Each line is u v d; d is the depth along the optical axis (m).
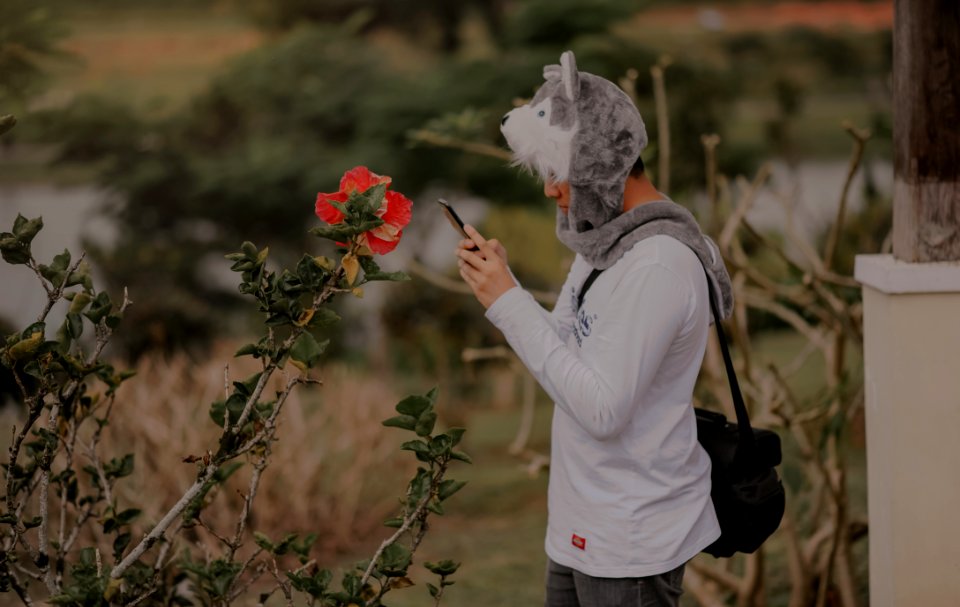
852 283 4.05
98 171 13.01
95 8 16.09
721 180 4.63
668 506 2.55
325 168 12.48
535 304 2.61
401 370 10.52
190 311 11.01
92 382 5.35
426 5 16.22
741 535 2.68
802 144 17.27
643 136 2.57
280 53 13.80
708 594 4.13
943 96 3.06
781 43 16.64
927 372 3.11
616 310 2.46
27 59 8.28
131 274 11.52
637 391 2.42
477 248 2.67
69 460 3.07
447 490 2.64
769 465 2.71
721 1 17.52
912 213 3.13
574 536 2.60
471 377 9.95
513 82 11.77
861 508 5.29
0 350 2.63
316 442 6.00
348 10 16.25
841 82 17.05
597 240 2.54
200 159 13.15
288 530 5.44
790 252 8.39
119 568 2.59
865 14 17.66
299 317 2.53
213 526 5.10
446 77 12.35
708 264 2.54
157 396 5.45
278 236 13.28
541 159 2.58
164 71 16.09
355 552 5.60
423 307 10.27
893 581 3.16
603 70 11.59
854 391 4.41
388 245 2.46
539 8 12.08
